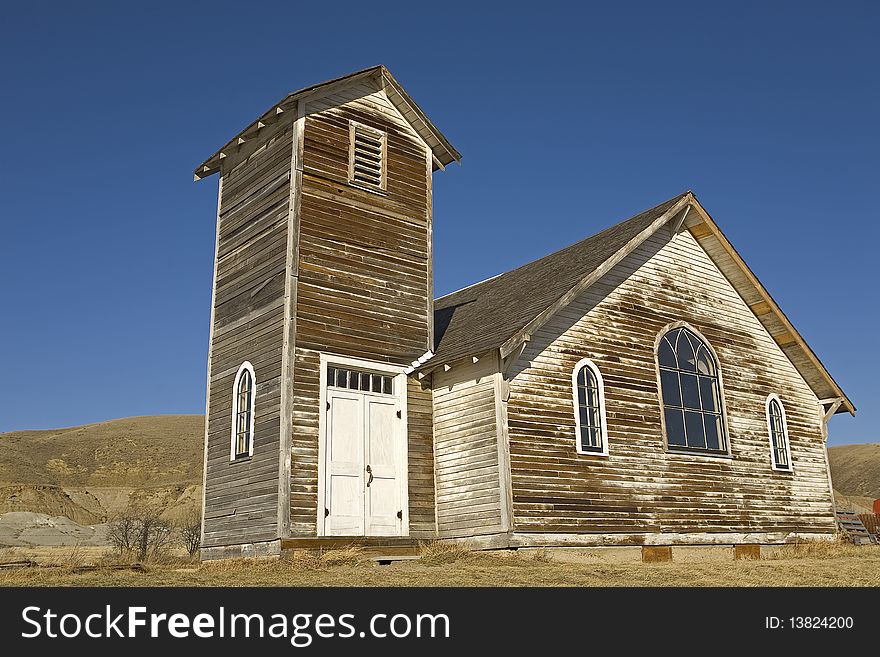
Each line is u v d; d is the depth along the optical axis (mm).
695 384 20797
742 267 22188
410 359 18016
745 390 21953
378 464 16953
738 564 16656
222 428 17641
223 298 18594
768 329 23281
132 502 72312
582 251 21578
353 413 16844
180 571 13992
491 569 13820
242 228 18484
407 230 18734
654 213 21281
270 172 17953
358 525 16297
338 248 17391
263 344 16828
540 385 17547
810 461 23078
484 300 22250
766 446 21906
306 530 15484
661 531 18625
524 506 16484
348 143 18188
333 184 17672
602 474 18000
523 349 17219
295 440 15727
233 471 16922
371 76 18672
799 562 17516
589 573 13703
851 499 68062
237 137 18750
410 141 19391
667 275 21109
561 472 17297
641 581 12852
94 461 84875
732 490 20578
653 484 18875
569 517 17109
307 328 16453
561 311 18453
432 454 17953
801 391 23609
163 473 83500
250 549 15922
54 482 78125
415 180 19234
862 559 18703
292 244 16672
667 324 20609
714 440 20750
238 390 17375
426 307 18625
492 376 16953
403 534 16922
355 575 12680
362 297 17500
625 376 19219
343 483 16266
